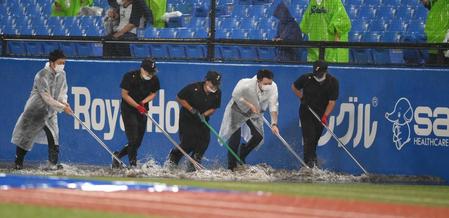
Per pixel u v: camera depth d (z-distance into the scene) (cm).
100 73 4419
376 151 4216
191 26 4644
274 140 4269
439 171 4159
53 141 4378
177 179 3838
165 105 4341
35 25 4878
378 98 4206
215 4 4334
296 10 4550
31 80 4484
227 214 2156
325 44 4206
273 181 3891
